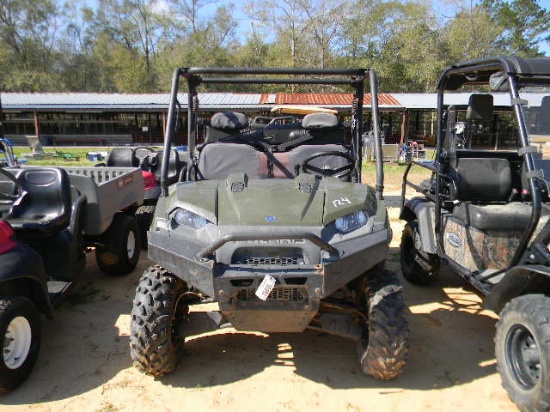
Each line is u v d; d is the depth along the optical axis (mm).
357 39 38281
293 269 2832
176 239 3047
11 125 30797
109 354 3693
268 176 4094
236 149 4109
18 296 3234
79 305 4582
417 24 37219
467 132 4438
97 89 51812
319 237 2863
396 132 29594
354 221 3127
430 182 4844
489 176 4223
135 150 7629
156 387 3262
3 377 3053
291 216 3072
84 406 3070
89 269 5609
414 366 3518
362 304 3357
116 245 5062
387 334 3039
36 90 45656
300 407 3062
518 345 2973
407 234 5113
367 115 21766
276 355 3656
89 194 4555
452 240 4121
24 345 3283
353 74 3850
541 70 3262
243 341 3854
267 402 3109
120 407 3062
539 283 2965
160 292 3143
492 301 3215
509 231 3766
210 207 3141
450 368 3500
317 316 3314
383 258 3031
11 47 48844
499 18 39188
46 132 30906
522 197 4285
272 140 4855
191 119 4281
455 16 38344
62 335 3988
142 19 50500
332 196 3258
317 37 39812
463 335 3996
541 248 2980
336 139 4406
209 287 2834
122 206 5230
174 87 3805
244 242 2912
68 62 50438
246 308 2898
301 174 3551
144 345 3098
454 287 5027
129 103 26547
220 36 46969
